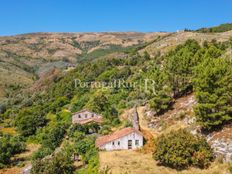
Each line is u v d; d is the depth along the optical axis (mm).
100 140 72188
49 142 89312
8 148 85438
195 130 65625
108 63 166000
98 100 106312
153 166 56938
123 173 53812
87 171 60312
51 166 60969
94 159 64062
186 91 84938
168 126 73938
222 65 63688
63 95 140000
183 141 56375
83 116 100375
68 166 62312
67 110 121375
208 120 61438
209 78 61531
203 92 62062
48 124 111000
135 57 171875
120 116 94562
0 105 169625
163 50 185000
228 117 60375
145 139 70250
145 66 140500
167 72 85562
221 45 120688
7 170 79375
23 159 85938
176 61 84938
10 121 131125
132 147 68312
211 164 54125
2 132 112500
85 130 88062
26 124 108188
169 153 56000
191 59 83688
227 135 58000
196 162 54625
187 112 74000
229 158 52906
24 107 151000
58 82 173375
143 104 96375
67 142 84875
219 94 61250
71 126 92812
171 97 83938
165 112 80312
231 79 61656
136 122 76438
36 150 91688
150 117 82812
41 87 194750
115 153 65750
